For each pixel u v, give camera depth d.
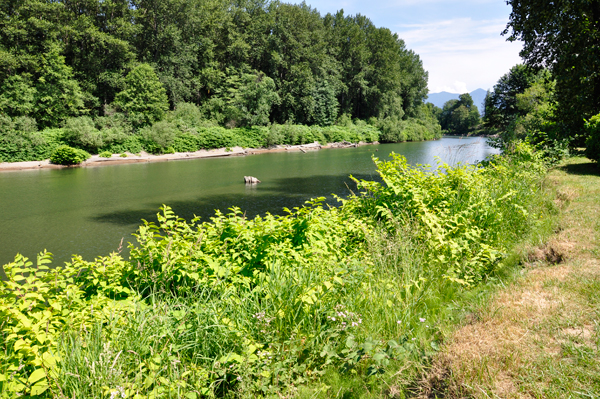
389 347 2.77
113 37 43.47
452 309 3.45
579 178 8.62
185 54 51.91
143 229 4.03
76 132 33.69
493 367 2.33
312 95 61.69
